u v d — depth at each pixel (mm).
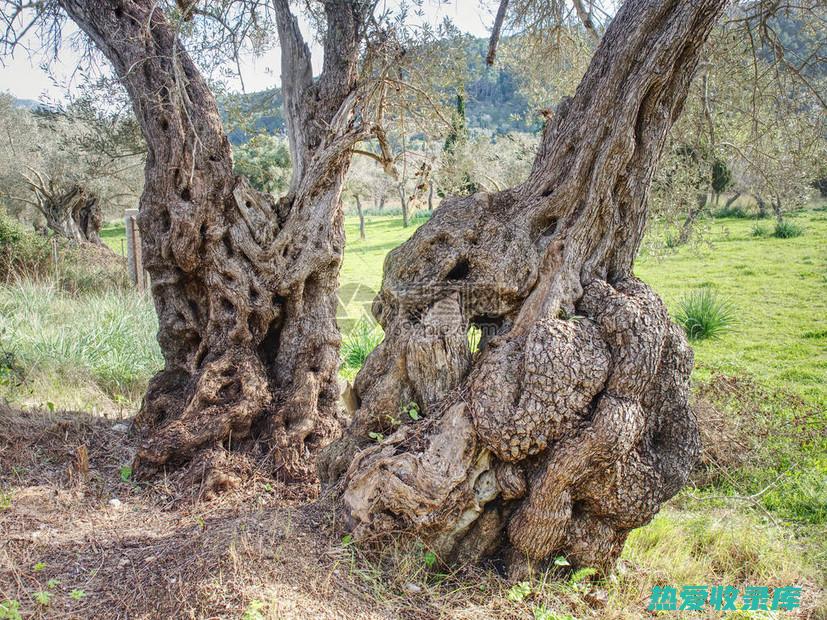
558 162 3969
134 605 3047
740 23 6816
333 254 5492
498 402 3443
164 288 5508
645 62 3613
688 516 5031
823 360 10180
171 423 4953
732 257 19547
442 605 3303
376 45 5586
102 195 20781
